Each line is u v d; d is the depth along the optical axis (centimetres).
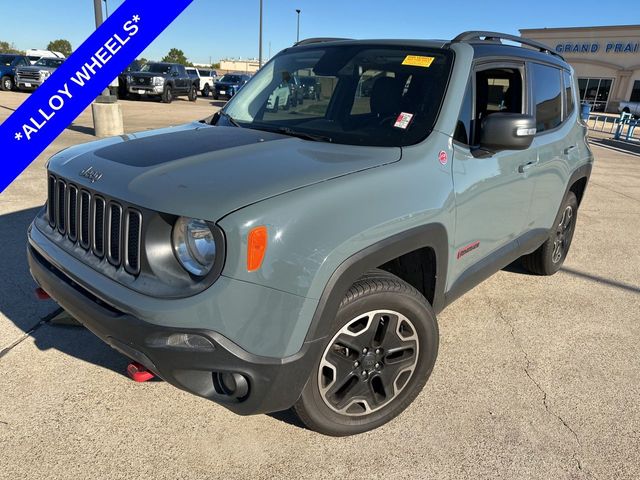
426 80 289
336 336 223
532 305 410
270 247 191
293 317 198
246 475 227
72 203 240
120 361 302
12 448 234
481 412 275
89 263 224
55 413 257
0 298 368
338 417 241
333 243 204
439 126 269
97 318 207
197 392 204
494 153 302
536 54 377
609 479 235
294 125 302
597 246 574
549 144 376
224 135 275
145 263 200
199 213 190
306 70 336
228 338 192
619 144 1781
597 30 4081
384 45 325
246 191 198
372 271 239
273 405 208
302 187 207
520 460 243
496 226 320
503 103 338
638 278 481
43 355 304
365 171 230
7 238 484
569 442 256
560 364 326
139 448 239
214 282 189
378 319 236
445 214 259
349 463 236
